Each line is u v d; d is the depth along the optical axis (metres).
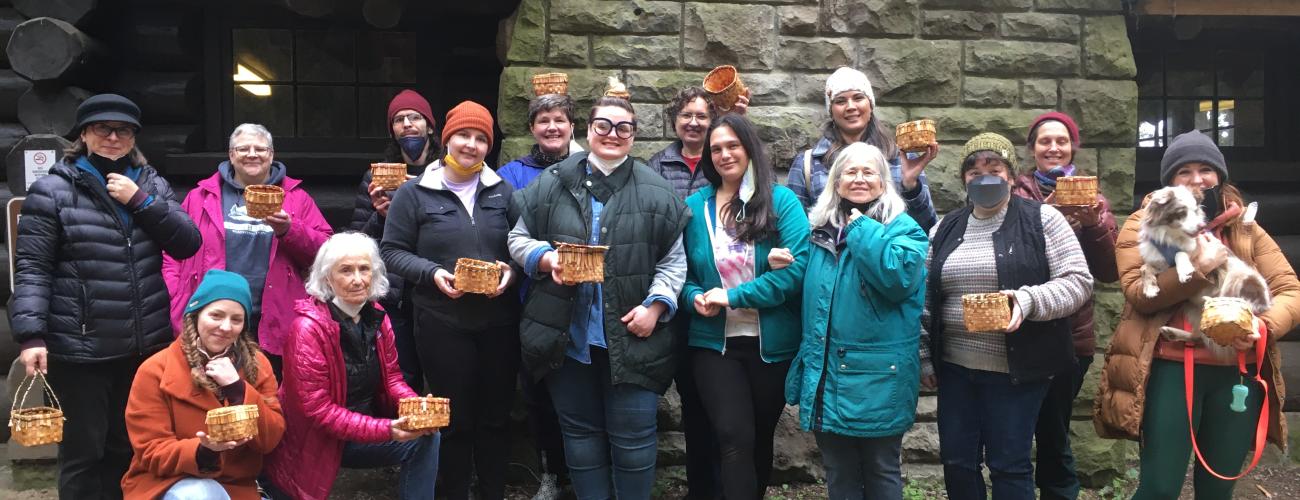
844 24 5.33
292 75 6.19
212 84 6.07
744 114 4.63
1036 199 4.30
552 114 4.45
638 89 5.21
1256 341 3.53
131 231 4.00
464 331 4.05
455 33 6.17
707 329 3.97
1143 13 5.48
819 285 3.72
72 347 3.88
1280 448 3.67
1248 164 6.42
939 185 5.37
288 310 4.37
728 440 3.80
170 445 3.33
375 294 3.65
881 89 5.35
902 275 3.52
